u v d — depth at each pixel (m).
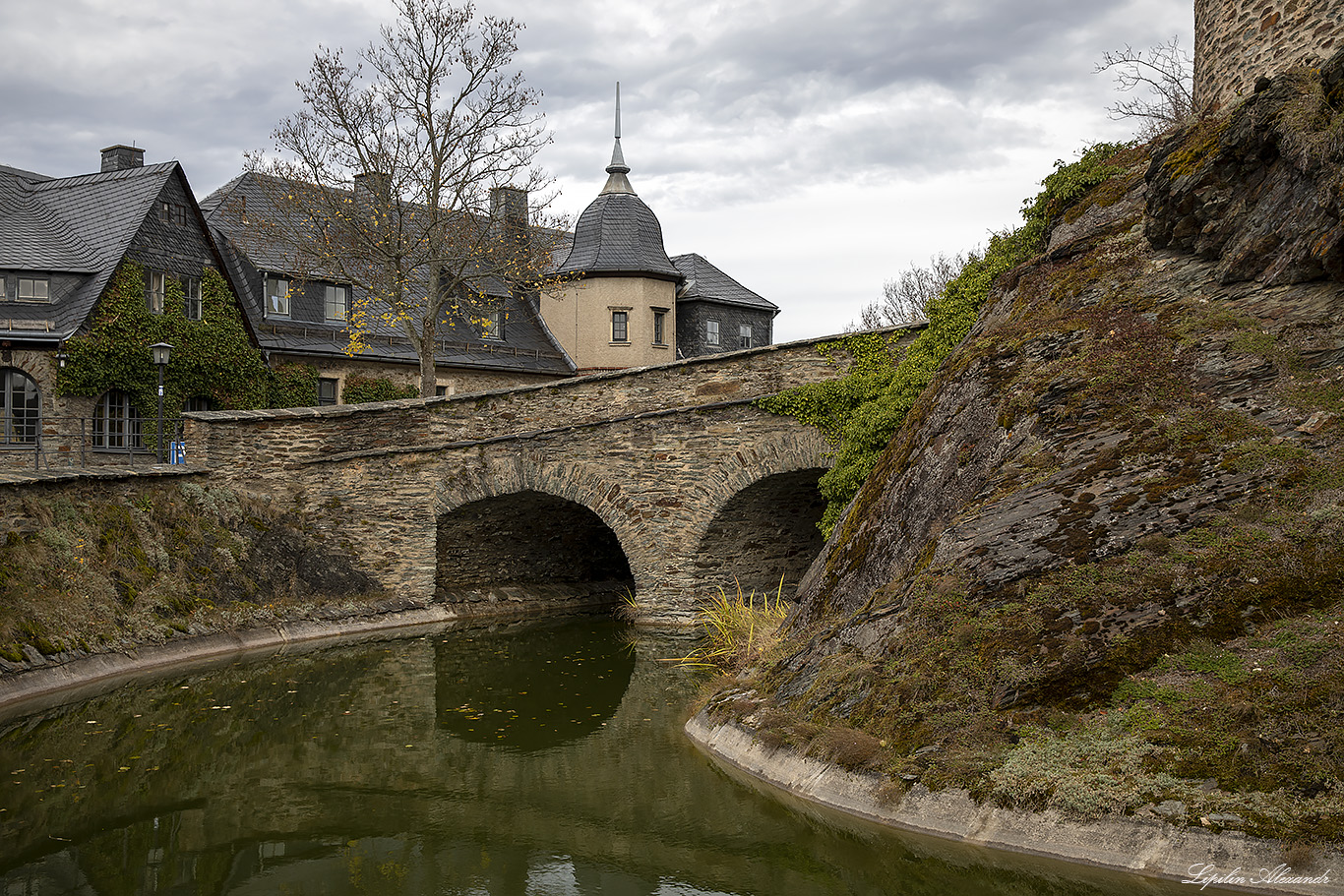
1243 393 7.33
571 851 7.14
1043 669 6.54
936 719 6.82
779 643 10.14
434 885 6.56
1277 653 5.81
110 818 7.88
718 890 6.35
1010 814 6.04
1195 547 6.52
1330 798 5.14
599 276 38.69
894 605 7.99
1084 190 12.08
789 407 15.49
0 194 28.84
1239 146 8.50
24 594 12.12
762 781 7.91
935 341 13.66
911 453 10.00
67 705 11.29
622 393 17.12
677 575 16.78
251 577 15.82
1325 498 6.32
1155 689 6.06
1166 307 8.60
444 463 18.20
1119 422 7.75
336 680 13.00
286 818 7.90
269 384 29.84
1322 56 9.43
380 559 17.94
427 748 9.82
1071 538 7.11
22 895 6.39
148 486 15.31
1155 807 5.55
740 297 44.00
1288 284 7.91
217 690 12.23
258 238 29.28
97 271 26.12
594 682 12.85
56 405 24.95
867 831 6.62
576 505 19.84
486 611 18.78
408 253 26.19
